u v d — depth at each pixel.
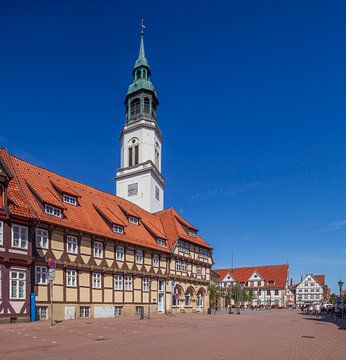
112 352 14.51
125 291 39.44
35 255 29.61
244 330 25.59
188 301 53.09
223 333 23.03
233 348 16.09
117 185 59.91
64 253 32.50
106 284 36.91
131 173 58.44
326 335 22.73
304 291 130.88
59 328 23.55
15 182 30.77
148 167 57.09
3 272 26.14
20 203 29.05
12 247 27.00
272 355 14.33
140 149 58.72
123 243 39.72
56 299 31.22
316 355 14.56
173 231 51.47
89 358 13.09
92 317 34.59
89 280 34.91
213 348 16.00
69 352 14.41
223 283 114.56
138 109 60.81
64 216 33.66
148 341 18.22
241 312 64.06
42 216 30.45
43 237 30.77
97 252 36.34
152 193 57.56
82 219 35.97
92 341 17.97
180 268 50.94
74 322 28.48
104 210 40.91
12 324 25.11
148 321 32.34
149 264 44.06
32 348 15.39
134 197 57.75
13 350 14.84
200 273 56.16
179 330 24.64
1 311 25.69
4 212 26.62
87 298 34.47
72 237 33.66
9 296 26.41
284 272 116.50
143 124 59.06
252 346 16.88
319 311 56.12
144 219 49.56
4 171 27.30
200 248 56.84
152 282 44.22
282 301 111.94
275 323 33.69
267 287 114.06
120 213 44.81
